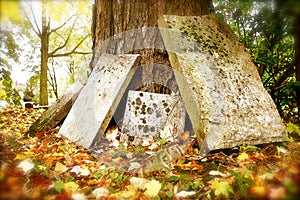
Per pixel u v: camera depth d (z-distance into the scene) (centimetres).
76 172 244
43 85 1111
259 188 186
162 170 242
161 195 204
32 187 207
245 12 339
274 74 388
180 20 350
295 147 271
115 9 393
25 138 357
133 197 200
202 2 391
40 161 260
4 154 254
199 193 204
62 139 337
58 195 200
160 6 372
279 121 302
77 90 401
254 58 372
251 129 282
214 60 323
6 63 502
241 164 243
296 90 316
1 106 554
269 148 276
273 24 312
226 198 193
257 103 306
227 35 363
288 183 140
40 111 646
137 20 379
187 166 246
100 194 204
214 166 249
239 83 314
